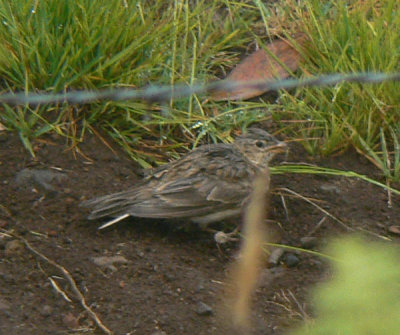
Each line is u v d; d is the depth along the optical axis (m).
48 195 9.59
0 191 9.55
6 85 10.80
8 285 8.03
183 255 8.97
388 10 11.76
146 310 7.86
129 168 10.39
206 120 11.20
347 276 4.30
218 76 12.29
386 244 9.45
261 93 12.00
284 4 13.12
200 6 12.32
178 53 11.88
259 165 10.02
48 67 10.73
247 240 4.30
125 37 10.90
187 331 7.61
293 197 10.33
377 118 11.02
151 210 9.06
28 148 10.22
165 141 11.07
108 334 7.49
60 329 7.49
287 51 12.41
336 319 4.28
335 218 9.99
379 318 4.24
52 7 10.68
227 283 8.48
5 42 10.64
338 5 12.07
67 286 8.09
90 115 10.83
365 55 11.31
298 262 9.12
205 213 9.35
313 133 11.31
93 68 10.77
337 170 10.77
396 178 10.70
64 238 8.91
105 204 9.04
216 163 9.64
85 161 10.28
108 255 8.67
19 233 8.89
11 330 7.35
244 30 13.02
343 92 11.19
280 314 8.02
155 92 5.71
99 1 10.91
